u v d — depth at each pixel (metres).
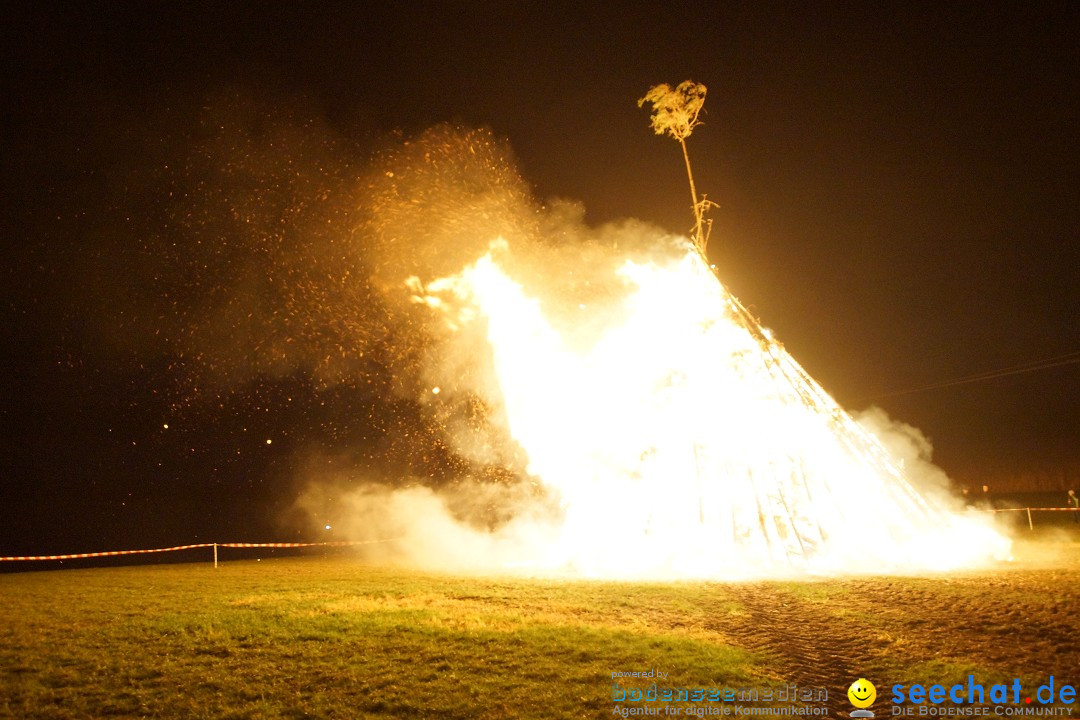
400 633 10.83
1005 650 9.55
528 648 9.95
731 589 14.16
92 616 12.52
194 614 12.49
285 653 9.88
